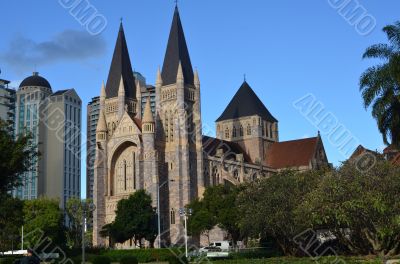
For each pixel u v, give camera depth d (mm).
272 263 51000
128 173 139625
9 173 46094
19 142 47188
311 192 61594
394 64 61656
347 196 56125
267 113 189000
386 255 57812
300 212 61281
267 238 91688
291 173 77562
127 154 140750
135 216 113812
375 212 54562
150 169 131375
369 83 63781
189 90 145500
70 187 187625
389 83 62938
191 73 148500
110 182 140750
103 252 86312
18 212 85375
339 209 55531
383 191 55125
